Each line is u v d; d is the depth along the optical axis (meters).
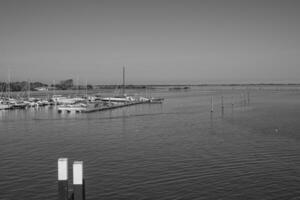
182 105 125.62
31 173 29.16
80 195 10.75
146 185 25.78
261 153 36.38
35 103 116.88
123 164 32.22
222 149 38.84
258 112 88.38
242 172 28.98
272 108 102.06
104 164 32.28
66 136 50.66
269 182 26.28
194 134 51.25
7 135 52.06
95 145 42.56
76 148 40.59
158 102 143.00
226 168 30.31
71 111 96.81
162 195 23.70
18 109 107.19
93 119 76.50
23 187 25.48
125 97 148.62
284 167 30.50
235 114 84.25
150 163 32.47
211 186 25.45
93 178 27.59
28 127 62.50
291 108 101.06
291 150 37.66
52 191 24.58
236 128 57.31
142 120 73.69
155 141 45.12
